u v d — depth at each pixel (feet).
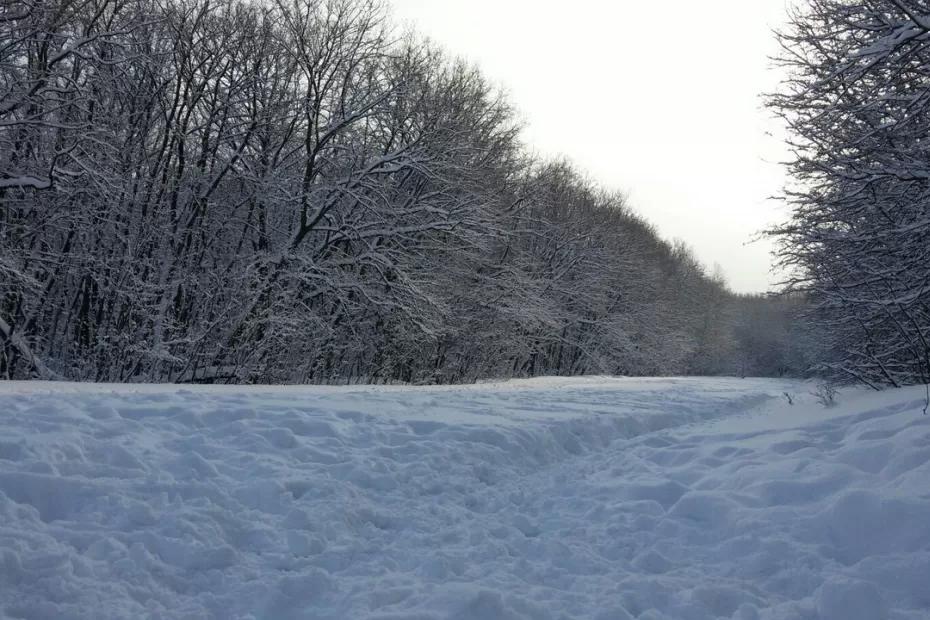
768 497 18.53
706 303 209.97
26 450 16.03
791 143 34.63
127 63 51.11
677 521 18.11
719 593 13.66
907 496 15.72
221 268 64.08
